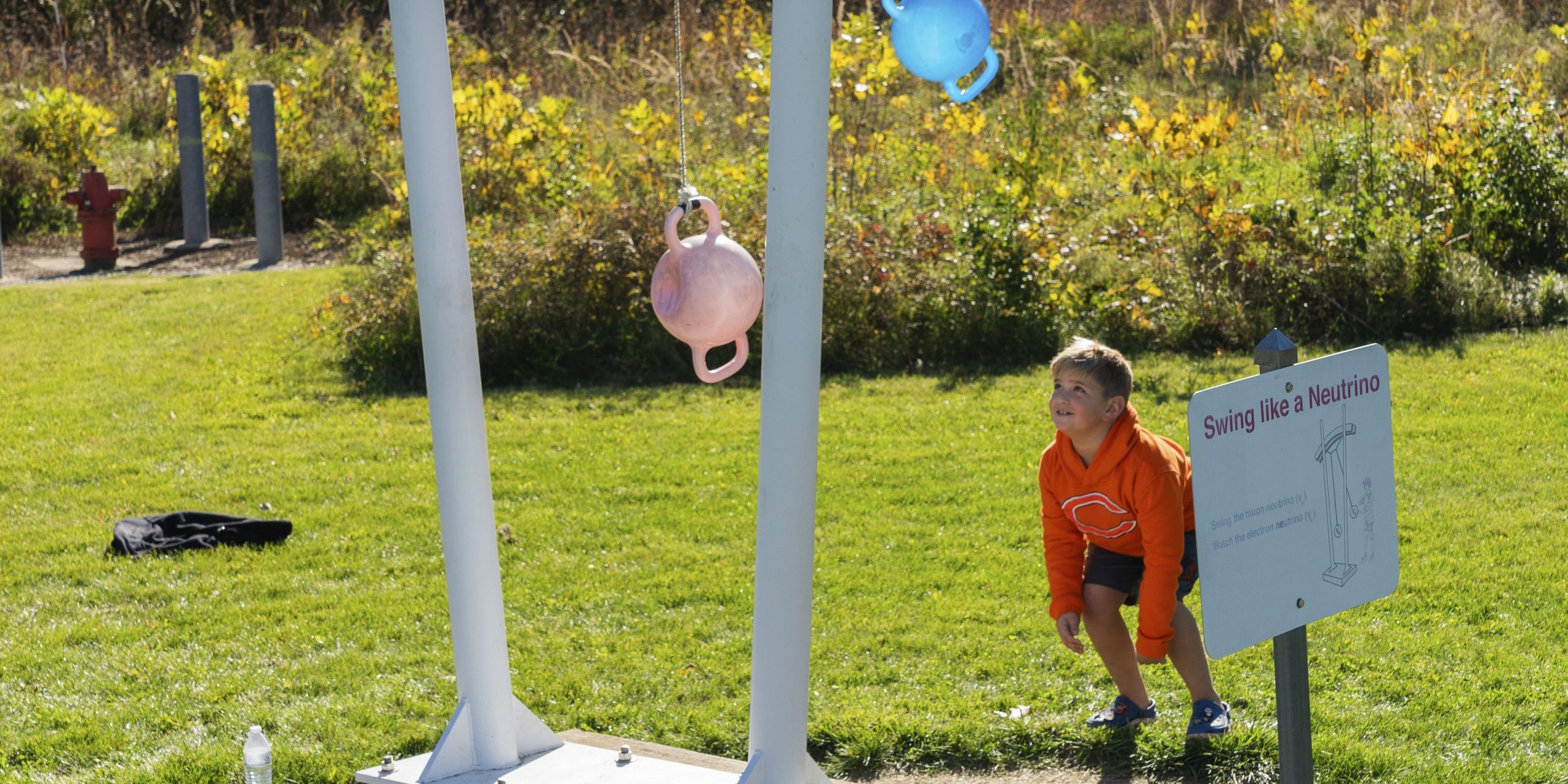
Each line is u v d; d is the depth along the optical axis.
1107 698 5.34
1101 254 12.39
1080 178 14.73
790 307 3.46
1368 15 21.19
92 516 8.02
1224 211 12.31
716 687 5.63
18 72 23.45
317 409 10.39
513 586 6.83
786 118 3.37
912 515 7.75
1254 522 3.42
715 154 15.46
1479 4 20.31
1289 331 11.66
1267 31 21.75
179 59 24.06
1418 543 6.99
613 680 5.72
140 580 7.01
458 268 3.82
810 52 3.34
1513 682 5.41
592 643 6.10
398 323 11.37
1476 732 4.98
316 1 27.14
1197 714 4.80
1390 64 16.00
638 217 11.98
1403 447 8.60
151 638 6.27
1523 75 16.77
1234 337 11.57
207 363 11.61
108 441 9.52
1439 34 19.41
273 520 7.71
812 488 3.59
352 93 21.30
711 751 5.11
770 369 3.51
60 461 9.06
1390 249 11.82
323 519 7.93
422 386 11.09
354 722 5.36
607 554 7.27
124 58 24.75
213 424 9.95
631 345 11.48
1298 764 3.68
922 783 4.81
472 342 3.89
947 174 14.94
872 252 11.76
